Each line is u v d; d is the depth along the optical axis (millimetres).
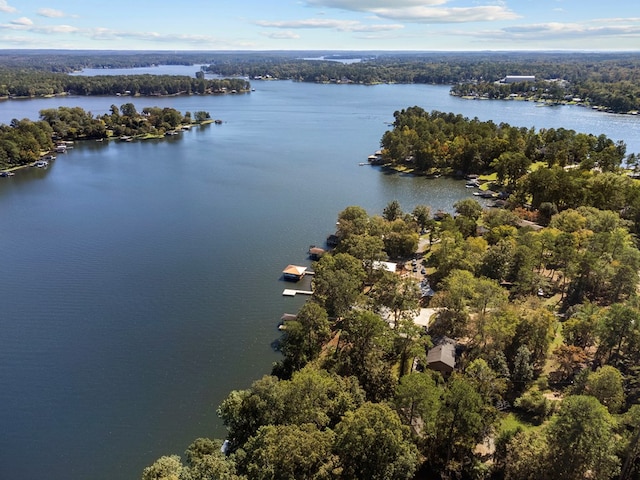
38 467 82688
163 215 198125
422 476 71750
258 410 77000
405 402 73562
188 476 64062
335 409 77312
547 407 81812
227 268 151000
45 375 103562
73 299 132250
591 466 62875
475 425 69250
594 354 96375
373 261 140500
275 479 60500
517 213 180750
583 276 118250
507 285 127125
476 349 99875
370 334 94688
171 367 106062
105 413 93812
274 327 120250
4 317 123625
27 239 173125
